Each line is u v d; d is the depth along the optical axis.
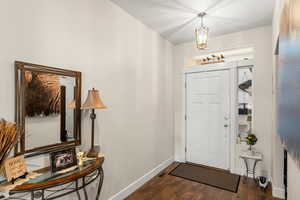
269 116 2.71
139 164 2.58
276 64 2.16
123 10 2.28
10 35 1.24
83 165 1.45
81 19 1.74
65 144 1.58
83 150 1.77
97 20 1.91
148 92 2.80
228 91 3.13
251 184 2.60
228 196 2.29
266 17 2.46
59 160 1.33
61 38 1.56
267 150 2.72
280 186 2.23
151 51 2.88
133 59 2.46
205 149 3.39
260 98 2.79
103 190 1.99
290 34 0.84
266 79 2.74
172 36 3.21
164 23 2.67
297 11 0.70
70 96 1.62
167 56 3.41
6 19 1.22
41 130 1.41
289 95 0.89
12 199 1.26
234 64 3.03
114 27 2.13
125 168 2.31
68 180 1.19
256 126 2.82
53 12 1.50
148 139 2.80
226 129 3.15
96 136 1.91
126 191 2.30
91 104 1.58
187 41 3.47
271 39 2.70
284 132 1.06
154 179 2.80
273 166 2.37
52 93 1.48
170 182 2.70
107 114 2.04
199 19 2.54
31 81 1.35
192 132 3.54
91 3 1.84
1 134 1.03
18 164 1.16
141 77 2.63
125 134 2.31
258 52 2.81
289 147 0.92
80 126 1.71
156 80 3.03
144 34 2.69
